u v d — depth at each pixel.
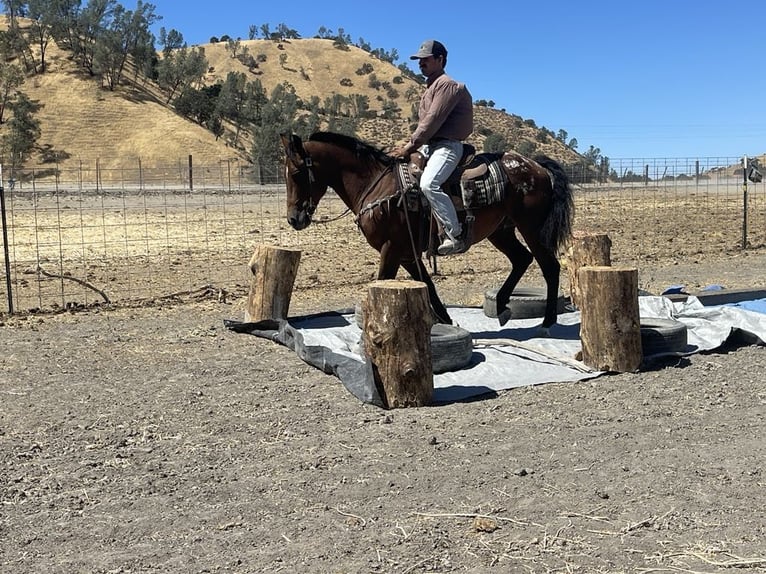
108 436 5.98
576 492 4.88
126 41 97.69
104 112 81.88
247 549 4.20
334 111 121.06
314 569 3.97
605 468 5.27
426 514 4.59
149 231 21.77
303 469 5.31
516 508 4.66
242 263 15.91
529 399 6.84
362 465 5.37
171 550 4.20
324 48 163.50
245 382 7.46
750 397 6.84
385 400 6.62
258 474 5.23
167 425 6.24
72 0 93.44
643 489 4.91
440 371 7.57
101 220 24.62
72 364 8.14
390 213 7.98
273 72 151.88
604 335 7.53
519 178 8.25
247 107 100.62
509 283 9.26
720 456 5.47
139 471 5.30
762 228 22.95
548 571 3.93
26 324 10.14
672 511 4.59
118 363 8.19
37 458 5.54
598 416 6.38
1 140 70.44
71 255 16.95
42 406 6.73
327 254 17.78
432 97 7.69
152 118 82.69
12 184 23.62
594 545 4.20
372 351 6.66
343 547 4.20
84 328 9.89
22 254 17.05
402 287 6.55
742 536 4.28
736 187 43.78
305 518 4.57
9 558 4.12
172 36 113.19
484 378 7.44
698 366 7.81
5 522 4.54
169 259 16.42
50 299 12.04
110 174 69.19
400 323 6.55
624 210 28.95
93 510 4.70
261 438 5.94
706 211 28.80
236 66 152.38
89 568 4.01
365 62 159.88
